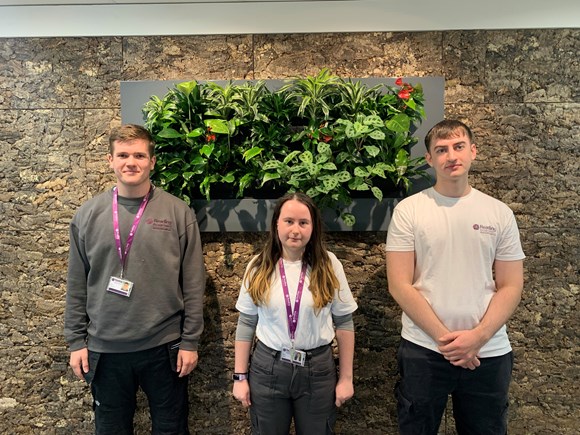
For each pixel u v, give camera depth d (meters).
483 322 1.54
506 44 2.12
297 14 2.13
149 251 1.70
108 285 1.68
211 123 1.88
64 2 2.12
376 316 2.14
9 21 2.15
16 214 2.18
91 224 1.72
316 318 1.59
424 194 1.70
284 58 2.15
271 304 1.59
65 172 2.18
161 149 1.99
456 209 1.61
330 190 1.88
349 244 2.13
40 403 2.21
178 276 1.76
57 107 2.16
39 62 2.15
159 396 1.79
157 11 2.14
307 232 1.59
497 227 1.60
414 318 1.58
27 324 2.19
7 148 2.18
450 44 2.12
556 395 2.17
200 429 2.17
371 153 1.83
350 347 1.68
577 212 2.15
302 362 1.56
